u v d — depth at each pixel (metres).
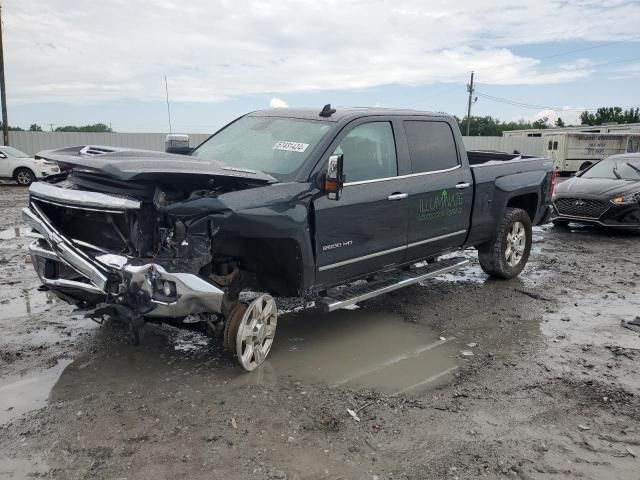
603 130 45.22
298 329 5.34
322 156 4.62
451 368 4.50
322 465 3.12
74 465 3.03
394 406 3.82
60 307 5.60
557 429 3.58
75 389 3.91
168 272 3.72
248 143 5.17
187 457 3.14
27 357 4.41
